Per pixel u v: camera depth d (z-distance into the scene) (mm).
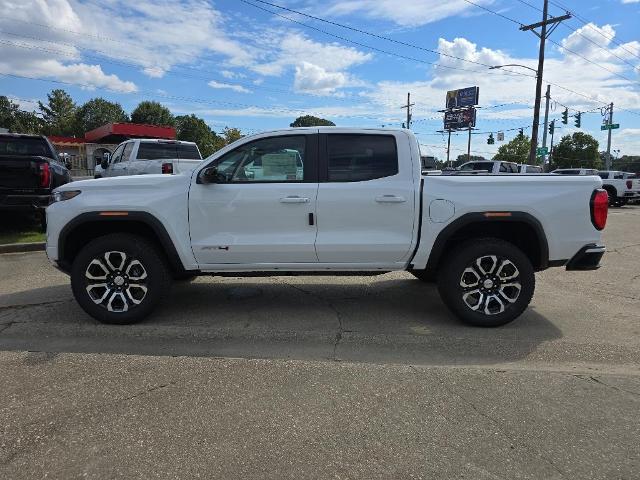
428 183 4883
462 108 63969
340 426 3090
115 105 100438
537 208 4820
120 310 4918
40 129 93438
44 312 5344
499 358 4195
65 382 3648
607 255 9578
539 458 2779
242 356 4199
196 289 6426
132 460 2736
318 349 4375
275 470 2662
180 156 13797
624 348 4418
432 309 5617
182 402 3365
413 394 3508
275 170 4961
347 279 7023
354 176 4918
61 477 2592
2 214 11109
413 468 2686
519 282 4883
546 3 26984
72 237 5059
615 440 2957
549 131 51188
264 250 4902
